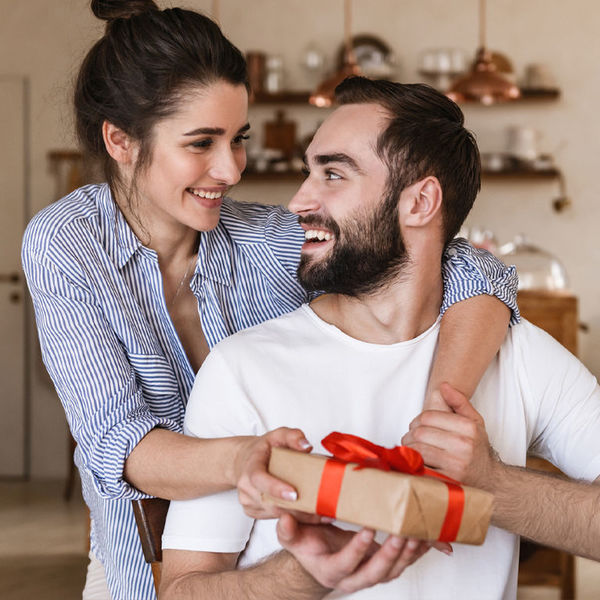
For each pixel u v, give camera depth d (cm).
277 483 108
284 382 144
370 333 149
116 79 159
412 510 100
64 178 594
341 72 499
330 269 145
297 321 151
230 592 125
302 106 598
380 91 144
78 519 500
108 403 150
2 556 432
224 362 145
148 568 165
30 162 597
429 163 143
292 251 176
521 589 391
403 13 586
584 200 586
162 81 155
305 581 117
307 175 151
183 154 157
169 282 173
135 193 165
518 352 154
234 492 136
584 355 587
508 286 158
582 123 583
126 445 144
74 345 153
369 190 142
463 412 130
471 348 146
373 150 142
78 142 172
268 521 138
